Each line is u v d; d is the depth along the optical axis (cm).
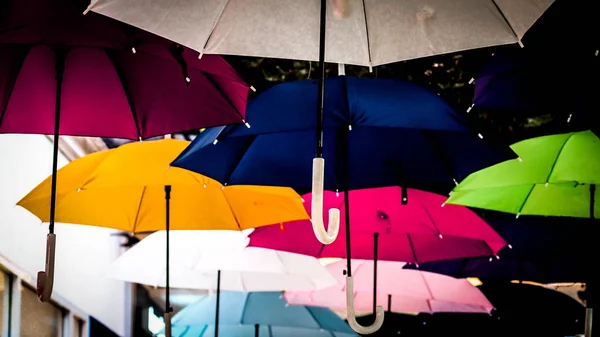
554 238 588
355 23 320
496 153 404
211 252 597
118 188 514
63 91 383
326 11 317
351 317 353
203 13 302
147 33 324
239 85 382
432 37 319
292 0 314
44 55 375
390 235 544
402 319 811
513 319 706
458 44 317
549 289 731
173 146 497
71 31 309
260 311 695
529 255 589
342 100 373
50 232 341
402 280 646
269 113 388
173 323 698
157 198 509
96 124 388
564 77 417
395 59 325
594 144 467
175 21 300
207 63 350
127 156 484
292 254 614
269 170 422
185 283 636
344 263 677
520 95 427
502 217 662
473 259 640
